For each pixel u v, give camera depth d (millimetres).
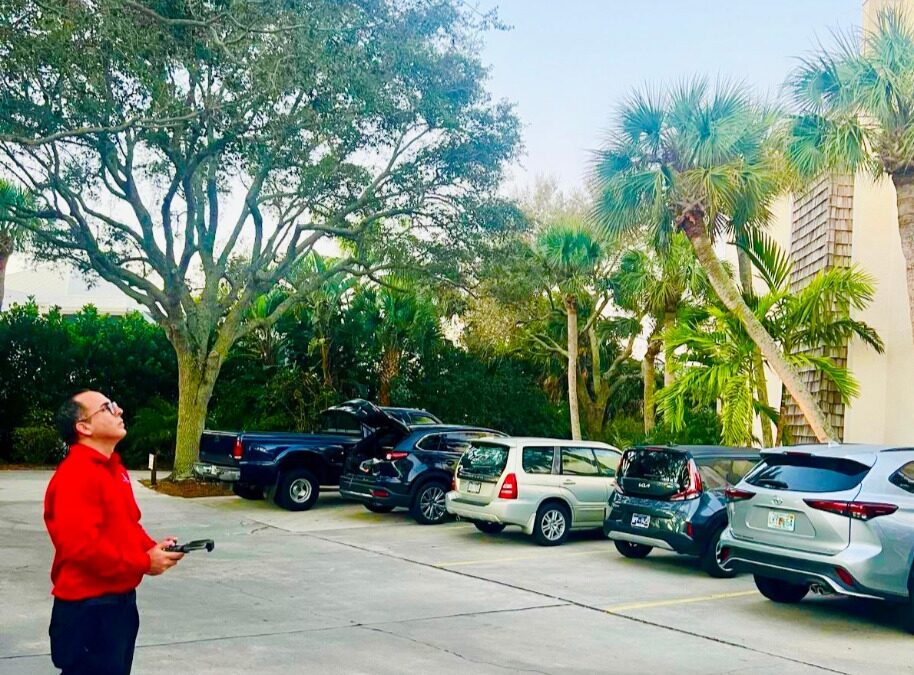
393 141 19031
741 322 16719
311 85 13617
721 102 15266
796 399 15172
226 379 26078
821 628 8047
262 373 25656
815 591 9234
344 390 26422
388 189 19672
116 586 3939
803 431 20547
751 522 8555
